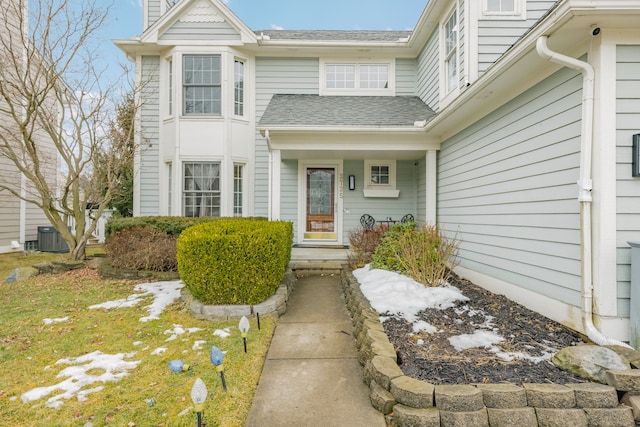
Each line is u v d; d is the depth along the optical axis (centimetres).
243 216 808
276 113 703
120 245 641
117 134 748
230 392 234
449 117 513
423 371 233
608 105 277
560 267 320
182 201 774
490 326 316
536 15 525
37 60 722
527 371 230
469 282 508
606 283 277
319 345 319
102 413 212
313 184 850
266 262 395
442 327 313
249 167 819
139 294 488
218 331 342
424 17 685
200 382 186
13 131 816
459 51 572
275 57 841
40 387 242
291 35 884
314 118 673
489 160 453
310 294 492
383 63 859
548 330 305
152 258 595
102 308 424
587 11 252
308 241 845
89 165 854
